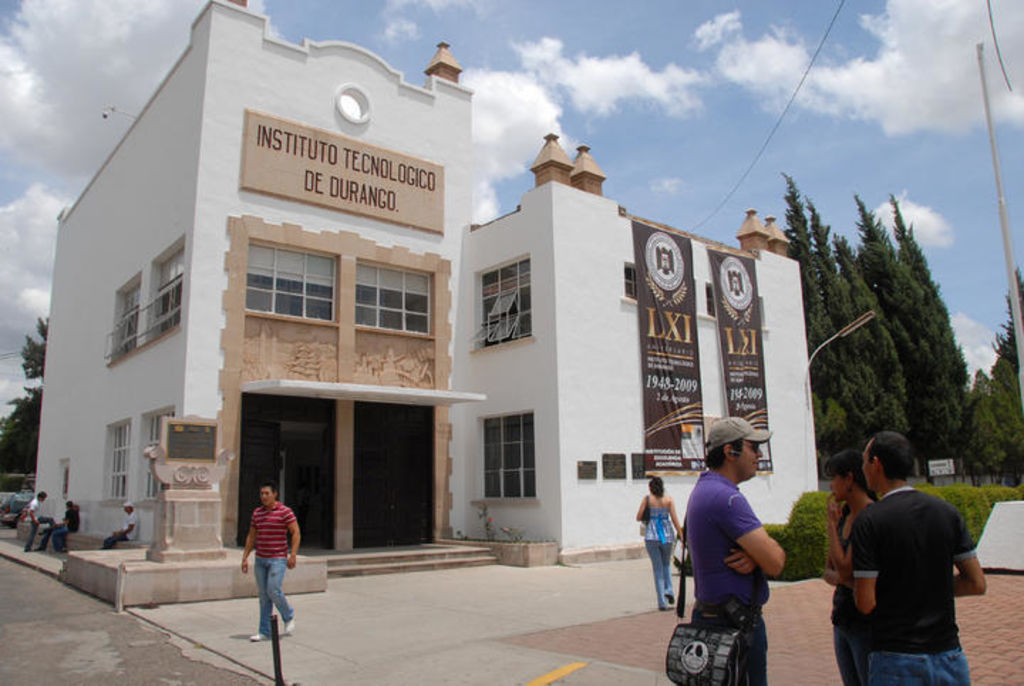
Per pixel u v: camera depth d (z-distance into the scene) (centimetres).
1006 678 649
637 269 1897
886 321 3097
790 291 2417
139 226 1898
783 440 2255
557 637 859
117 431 1977
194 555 1137
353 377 1720
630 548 1709
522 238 1817
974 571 380
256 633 884
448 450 1838
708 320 2084
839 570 416
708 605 398
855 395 2891
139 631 905
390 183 1855
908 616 359
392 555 1498
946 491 1695
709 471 434
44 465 2580
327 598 1158
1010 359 4247
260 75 1684
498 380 1823
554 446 1659
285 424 1925
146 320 1766
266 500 877
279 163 1677
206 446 1191
